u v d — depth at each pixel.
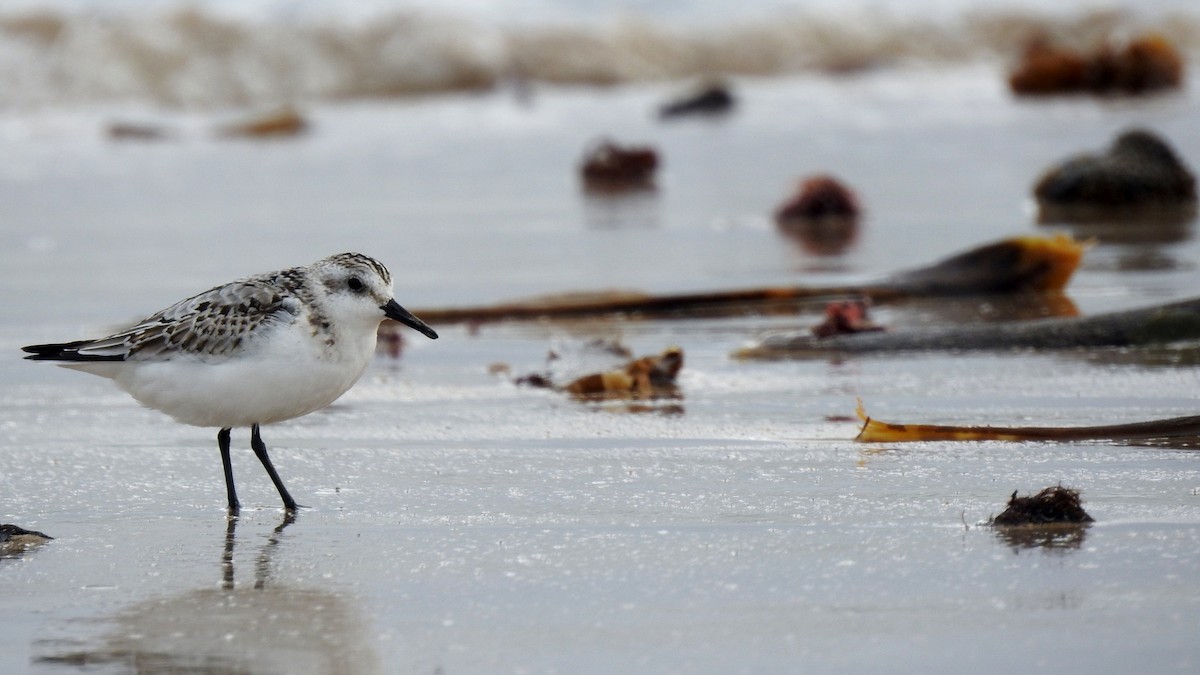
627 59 40.91
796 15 43.31
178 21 37.28
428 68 38.34
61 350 8.78
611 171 26.25
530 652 6.55
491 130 33.00
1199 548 7.68
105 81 35.81
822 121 33.19
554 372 12.34
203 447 10.35
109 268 18.34
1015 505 8.24
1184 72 37.19
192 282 17.33
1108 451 9.65
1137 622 6.76
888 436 10.11
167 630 6.85
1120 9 45.62
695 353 13.45
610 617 6.95
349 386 8.96
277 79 37.28
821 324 14.02
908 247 19.39
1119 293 15.79
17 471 9.71
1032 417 10.70
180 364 8.60
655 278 17.27
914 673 6.27
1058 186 22.78
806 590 7.25
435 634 6.78
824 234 20.69
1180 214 21.75
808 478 9.22
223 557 7.93
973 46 44.38
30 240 20.55
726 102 34.88
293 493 9.18
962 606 6.99
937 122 32.31
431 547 8.04
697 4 44.25
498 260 18.77
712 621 6.88
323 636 6.77
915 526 8.19
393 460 9.90
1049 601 7.02
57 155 29.17
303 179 26.69
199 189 25.45
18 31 36.44
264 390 8.56
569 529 8.30
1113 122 31.09
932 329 13.34
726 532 8.18
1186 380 11.68
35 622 6.95
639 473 9.45
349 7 39.88
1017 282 15.92
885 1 45.47
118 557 7.93
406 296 16.27
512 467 9.66
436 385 12.30
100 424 11.05
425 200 24.44
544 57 40.22
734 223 21.88
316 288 8.71
